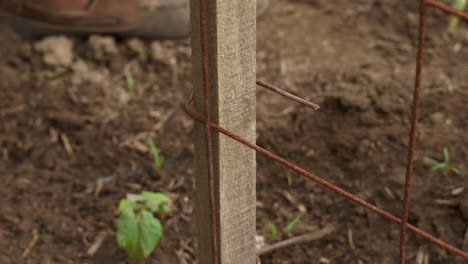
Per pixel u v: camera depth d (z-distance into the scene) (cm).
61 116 241
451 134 215
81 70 271
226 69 113
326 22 315
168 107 253
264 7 314
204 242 140
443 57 275
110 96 257
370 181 202
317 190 204
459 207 185
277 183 210
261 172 214
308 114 233
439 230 182
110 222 196
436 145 210
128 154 227
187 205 202
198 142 124
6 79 266
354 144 214
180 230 192
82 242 188
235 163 124
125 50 282
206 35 109
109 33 281
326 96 233
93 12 271
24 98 255
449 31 295
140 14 273
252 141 125
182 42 292
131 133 237
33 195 207
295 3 334
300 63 278
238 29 111
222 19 108
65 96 256
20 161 226
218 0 105
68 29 277
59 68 273
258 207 202
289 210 200
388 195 196
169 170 219
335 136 219
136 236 169
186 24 283
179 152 227
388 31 302
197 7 108
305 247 186
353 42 296
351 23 312
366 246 184
